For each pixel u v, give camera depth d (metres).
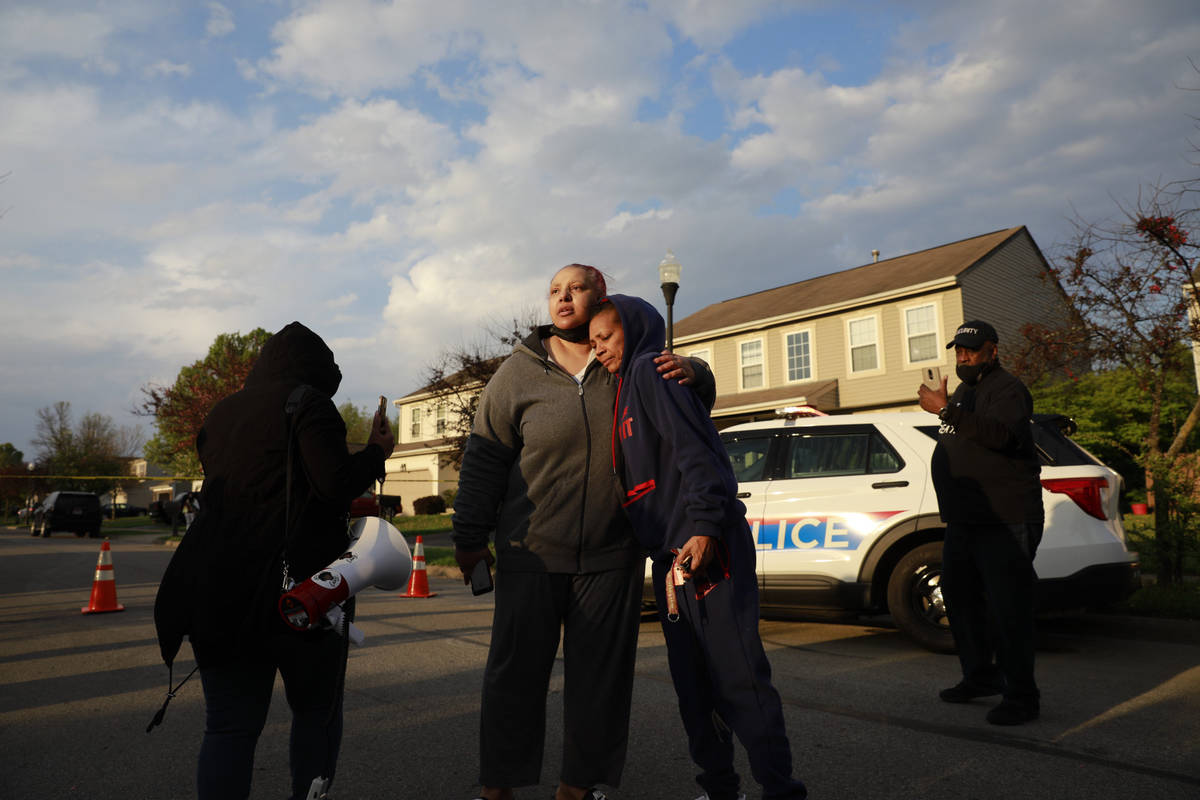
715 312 28.94
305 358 2.38
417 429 34.72
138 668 5.20
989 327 3.81
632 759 3.22
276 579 2.08
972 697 3.98
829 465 5.73
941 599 5.17
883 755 3.21
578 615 2.53
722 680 2.27
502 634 2.53
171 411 25.52
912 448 5.49
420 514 30.06
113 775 3.15
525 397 2.54
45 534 30.00
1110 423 17.97
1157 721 3.65
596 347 2.49
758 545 5.75
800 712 3.86
